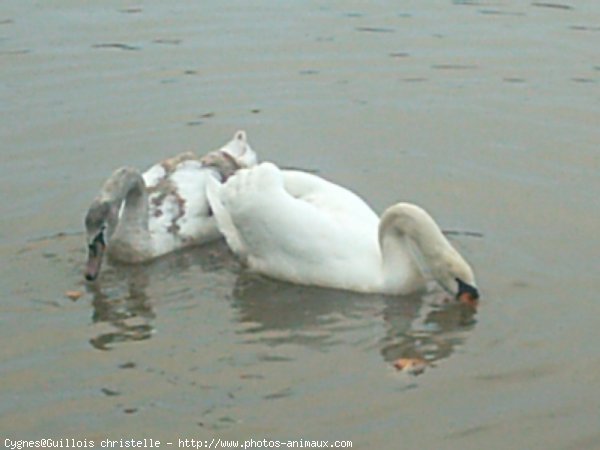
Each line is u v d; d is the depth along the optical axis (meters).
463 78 22.89
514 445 12.95
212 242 17.94
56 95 22.14
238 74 23.11
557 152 20.11
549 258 16.94
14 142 20.39
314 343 15.07
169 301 16.17
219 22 25.47
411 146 20.47
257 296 16.30
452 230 17.77
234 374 14.33
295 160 20.06
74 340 15.10
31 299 16.08
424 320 15.56
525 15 25.83
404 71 23.20
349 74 23.11
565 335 15.09
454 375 14.29
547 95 22.16
